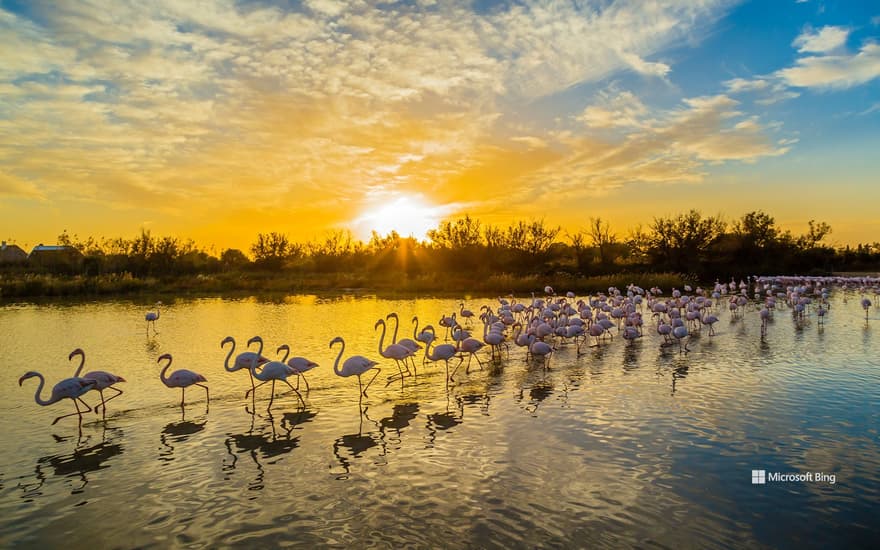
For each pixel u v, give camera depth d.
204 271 75.12
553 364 18.75
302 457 10.84
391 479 9.84
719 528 8.13
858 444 11.28
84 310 37.38
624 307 28.45
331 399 14.64
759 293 49.53
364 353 20.78
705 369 17.81
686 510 8.65
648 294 35.81
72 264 66.56
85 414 13.46
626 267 76.12
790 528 8.13
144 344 23.11
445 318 24.16
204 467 10.41
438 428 12.39
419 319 31.44
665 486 9.46
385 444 11.47
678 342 22.69
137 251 71.12
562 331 20.91
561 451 10.99
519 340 18.97
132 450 11.22
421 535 7.99
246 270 83.19
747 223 84.50
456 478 9.84
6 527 8.30
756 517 8.45
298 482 9.76
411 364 18.98
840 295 46.94
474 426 12.49
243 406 14.05
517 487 9.47
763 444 11.29
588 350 21.27
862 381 16.11
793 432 11.95
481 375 17.23
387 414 13.40
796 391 15.07
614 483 9.59
